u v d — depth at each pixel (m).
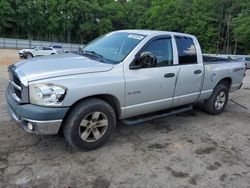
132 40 4.56
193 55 5.32
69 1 66.38
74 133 3.79
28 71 3.68
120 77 4.07
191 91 5.32
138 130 5.01
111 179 3.39
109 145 4.29
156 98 4.66
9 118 5.14
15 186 3.13
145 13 73.31
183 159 4.00
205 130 5.25
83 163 3.71
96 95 3.96
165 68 4.69
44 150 3.99
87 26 68.69
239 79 6.68
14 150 3.94
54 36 67.00
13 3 60.91
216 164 3.93
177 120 5.74
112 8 75.12
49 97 3.47
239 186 3.43
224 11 55.12
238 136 5.07
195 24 56.22
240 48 51.75
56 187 3.17
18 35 63.16
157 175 3.54
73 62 4.05
